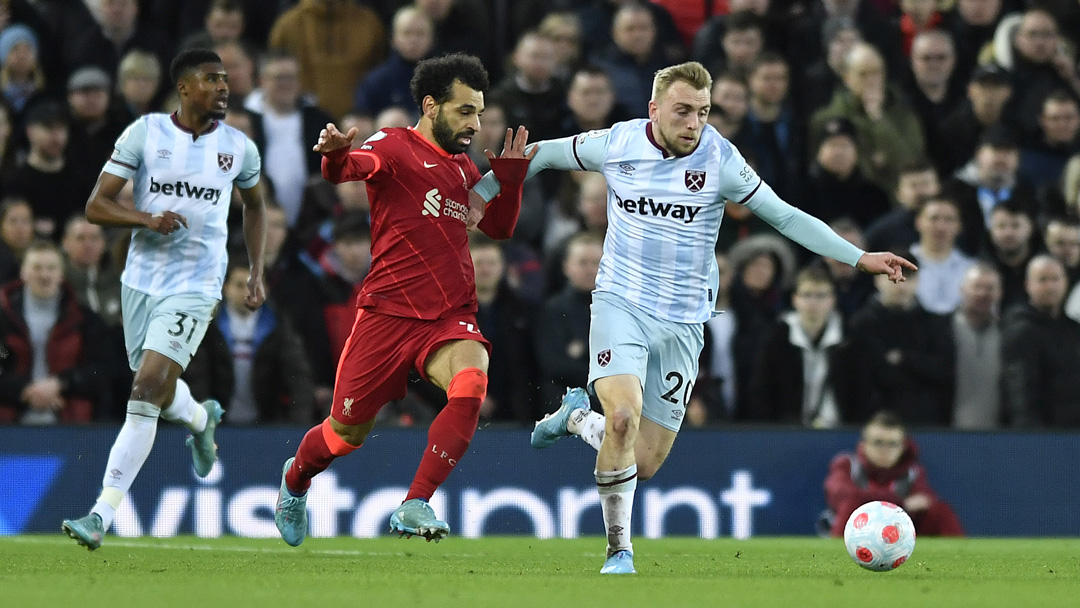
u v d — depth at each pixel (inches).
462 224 909.8
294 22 1784.0
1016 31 1908.2
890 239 1637.6
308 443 961.5
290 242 1544.0
